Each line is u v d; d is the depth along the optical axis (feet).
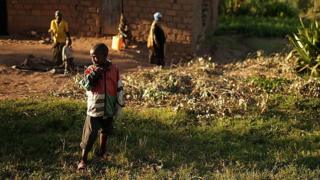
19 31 71.87
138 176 27.07
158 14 54.54
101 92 26.84
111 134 29.84
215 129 34.71
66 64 49.57
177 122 35.91
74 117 35.60
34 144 31.14
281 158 30.25
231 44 81.51
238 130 34.78
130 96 41.39
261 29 91.50
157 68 48.26
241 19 105.09
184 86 43.34
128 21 70.08
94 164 28.89
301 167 28.78
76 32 72.18
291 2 116.98
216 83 43.34
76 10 71.41
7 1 71.10
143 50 66.69
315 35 49.49
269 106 39.83
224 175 27.14
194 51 69.82
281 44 83.41
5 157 29.22
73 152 30.42
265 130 35.01
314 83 43.68
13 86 44.16
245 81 45.16
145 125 35.06
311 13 111.65
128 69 55.62
